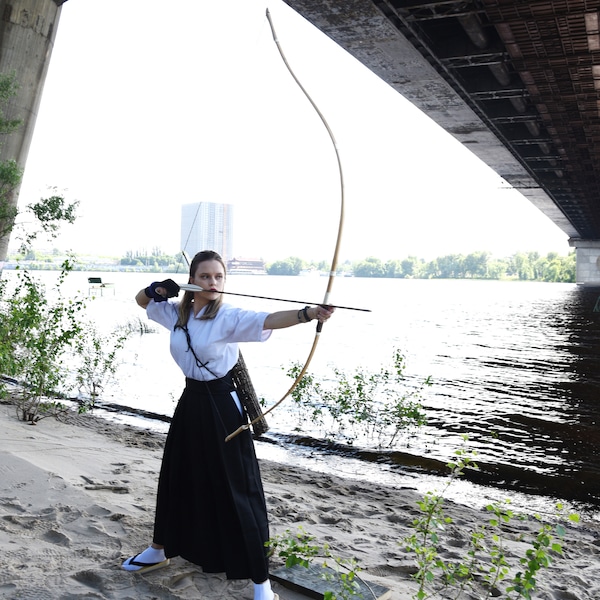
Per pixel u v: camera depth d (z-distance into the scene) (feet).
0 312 29.66
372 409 38.73
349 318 164.86
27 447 20.36
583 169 155.84
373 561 13.57
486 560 15.24
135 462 20.75
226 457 10.53
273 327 10.41
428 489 24.77
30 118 78.84
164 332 85.81
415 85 90.58
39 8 77.25
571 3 63.21
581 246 359.46
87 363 41.37
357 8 63.31
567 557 17.20
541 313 185.78
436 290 432.66
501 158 145.48
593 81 86.07
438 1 64.39
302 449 30.19
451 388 52.95
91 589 10.57
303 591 11.14
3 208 60.85
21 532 12.50
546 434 36.50
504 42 73.61
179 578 11.22
